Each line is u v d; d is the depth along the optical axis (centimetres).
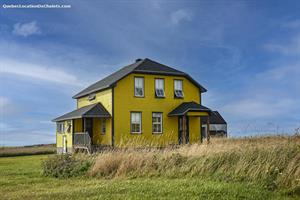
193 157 1364
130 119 2850
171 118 3022
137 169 1357
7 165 2211
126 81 2872
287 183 1002
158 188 1027
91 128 3172
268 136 1620
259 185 1023
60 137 3481
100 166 1412
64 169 1483
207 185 1031
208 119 2906
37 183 1300
